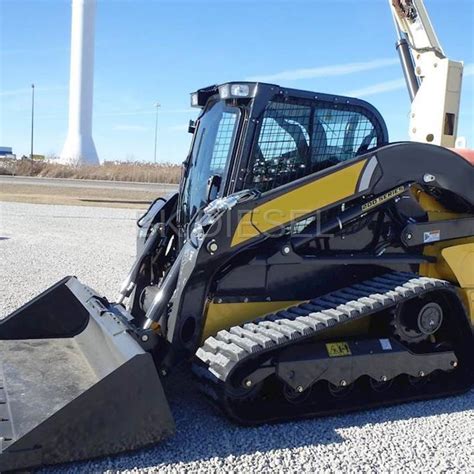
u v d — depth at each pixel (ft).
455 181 15.23
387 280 14.73
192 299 13.02
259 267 13.79
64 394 12.46
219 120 15.26
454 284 15.65
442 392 14.87
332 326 12.84
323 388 13.99
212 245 12.87
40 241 39.50
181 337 13.06
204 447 11.80
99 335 14.35
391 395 14.43
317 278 14.48
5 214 54.80
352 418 13.53
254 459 11.43
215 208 13.23
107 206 67.15
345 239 14.70
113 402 10.91
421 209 15.57
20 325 15.97
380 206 14.84
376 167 14.26
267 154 14.10
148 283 16.06
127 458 11.23
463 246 15.65
